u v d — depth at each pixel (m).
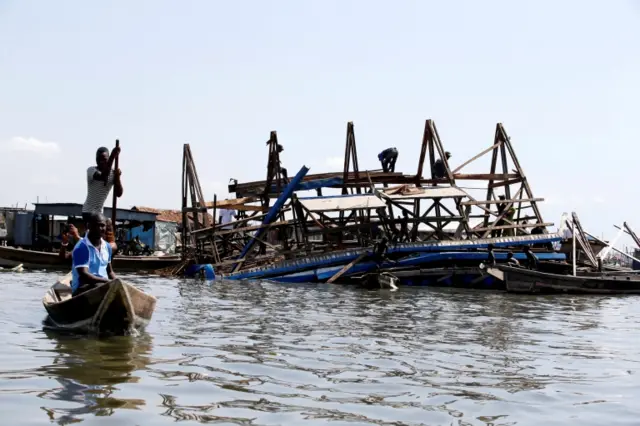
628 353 9.70
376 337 10.80
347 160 32.00
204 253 32.19
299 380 7.13
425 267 27.83
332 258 27.19
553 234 28.11
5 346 8.70
